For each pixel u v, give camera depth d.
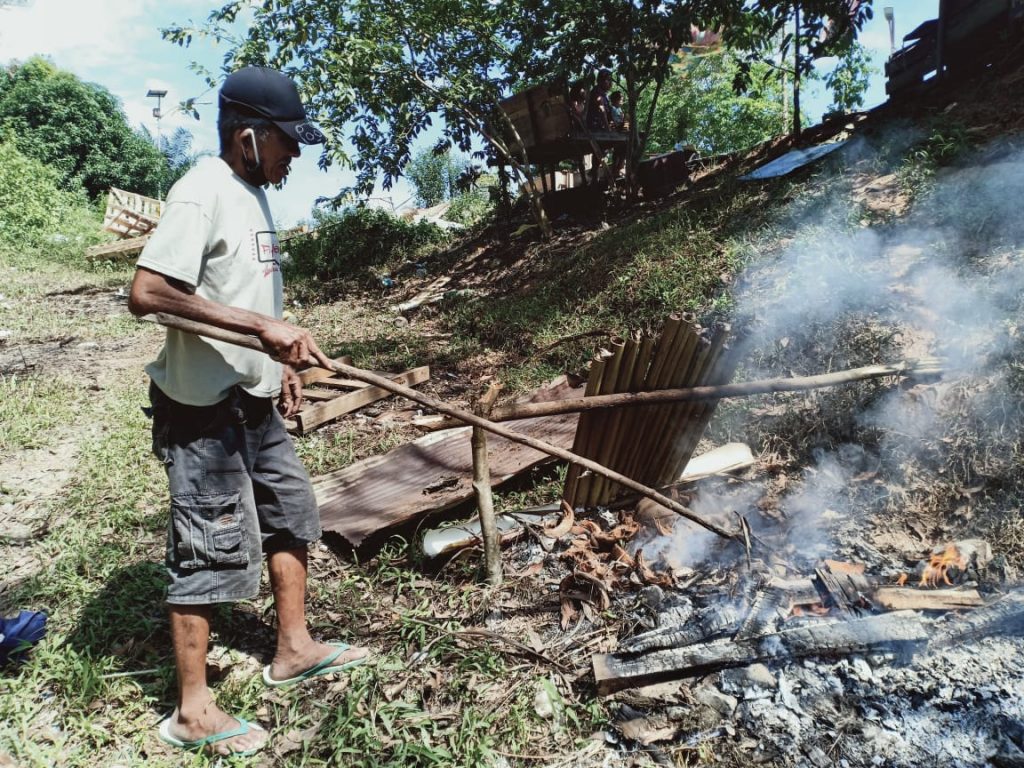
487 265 9.56
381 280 10.34
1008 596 2.57
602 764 2.21
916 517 3.16
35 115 24.56
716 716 2.33
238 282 2.20
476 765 2.16
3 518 3.82
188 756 2.26
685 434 3.35
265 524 2.45
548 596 2.97
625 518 3.28
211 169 2.17
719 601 2.78
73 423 5.09
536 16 8.76
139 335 7.67
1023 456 3.12
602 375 2.98
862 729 2.22
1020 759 2.05
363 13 8.95
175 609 2.19
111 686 2.53
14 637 2.65
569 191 10.17
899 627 2.46
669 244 6.50
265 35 8.32
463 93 9.45
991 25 7.00
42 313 8.64
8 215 14.20
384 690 2.51
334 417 5.14
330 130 8.30
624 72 8.16
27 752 2.26
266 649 2.80
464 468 3.90
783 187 6.59
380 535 3.40
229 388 2.17
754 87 16.75
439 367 6.27
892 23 11.79
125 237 14.86
